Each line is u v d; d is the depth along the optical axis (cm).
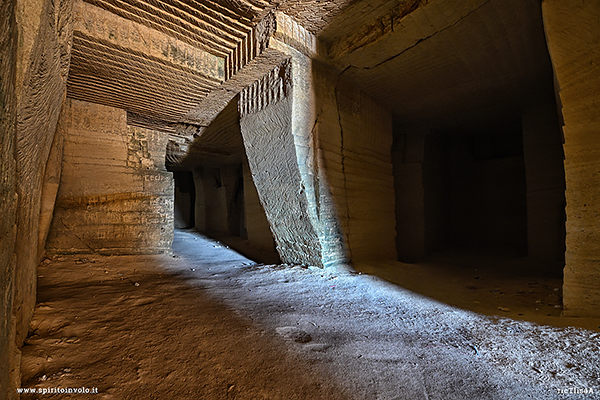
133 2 364
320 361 205
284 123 466
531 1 367
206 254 711
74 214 508
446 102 655
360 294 383
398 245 845
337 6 404
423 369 196
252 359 206
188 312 288
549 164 627
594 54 271
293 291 390
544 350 216
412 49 455
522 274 588
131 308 288
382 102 651
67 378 171
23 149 176
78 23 348
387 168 669
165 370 188
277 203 524
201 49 455
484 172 902
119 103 538
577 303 278
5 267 136
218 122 655
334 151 527
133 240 559
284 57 444
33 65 172
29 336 211
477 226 898
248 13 410
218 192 1077
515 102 656
